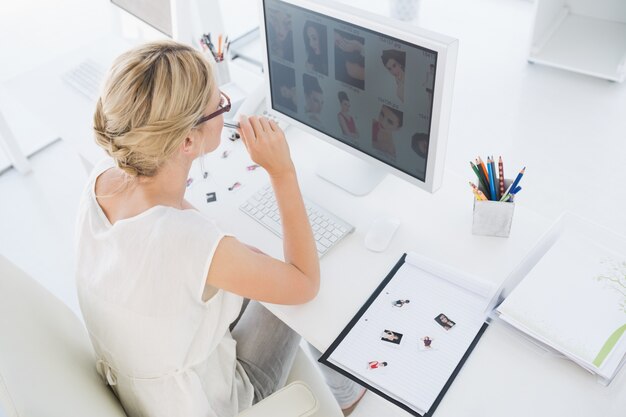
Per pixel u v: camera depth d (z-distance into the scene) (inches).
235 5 125.3
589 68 107.3
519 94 107.9
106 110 35.3
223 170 58.1
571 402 37.5
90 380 39.7
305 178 56.5
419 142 46.6
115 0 73.9
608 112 102.0
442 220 50.8
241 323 51.2
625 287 41.4
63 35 99.0
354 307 44.6
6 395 29.5
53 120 68.4
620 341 38.7
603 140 96.9
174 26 63.2
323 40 48.1
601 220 84.5
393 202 53.0
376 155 51.5
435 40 40.1
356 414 65.2
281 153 44.9
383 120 48.3
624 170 91.6
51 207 96.2
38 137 107.2
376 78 46.2
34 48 99.8
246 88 68.2
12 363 31.7
